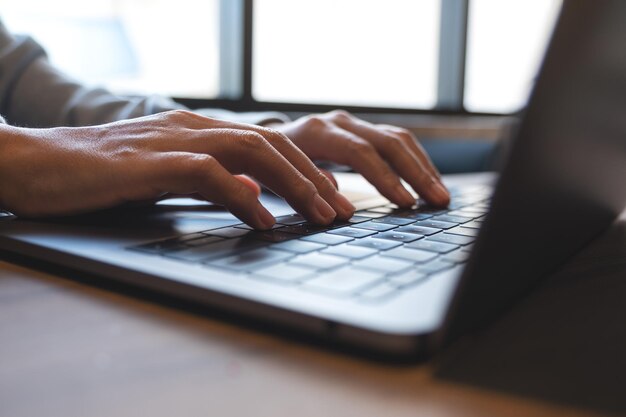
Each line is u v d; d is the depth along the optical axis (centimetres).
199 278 28
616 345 23
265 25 171
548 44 21
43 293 30
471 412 19
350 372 22
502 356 22
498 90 255
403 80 222
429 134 164
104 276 31
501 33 251
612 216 44
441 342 22
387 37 212
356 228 42
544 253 29
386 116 191
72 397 19
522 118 21
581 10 21
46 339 24
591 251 39
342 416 19
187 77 160
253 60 168
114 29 146
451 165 163
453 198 64
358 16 200
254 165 43
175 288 28
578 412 19
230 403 19
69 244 34
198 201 52
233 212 40
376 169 59
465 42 236
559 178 26
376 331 22
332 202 45
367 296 26
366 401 20
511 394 20
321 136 65
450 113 235
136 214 45
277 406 19
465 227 44
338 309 24
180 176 39
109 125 46
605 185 35
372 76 209
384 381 21
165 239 36
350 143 62
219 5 164
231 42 167
